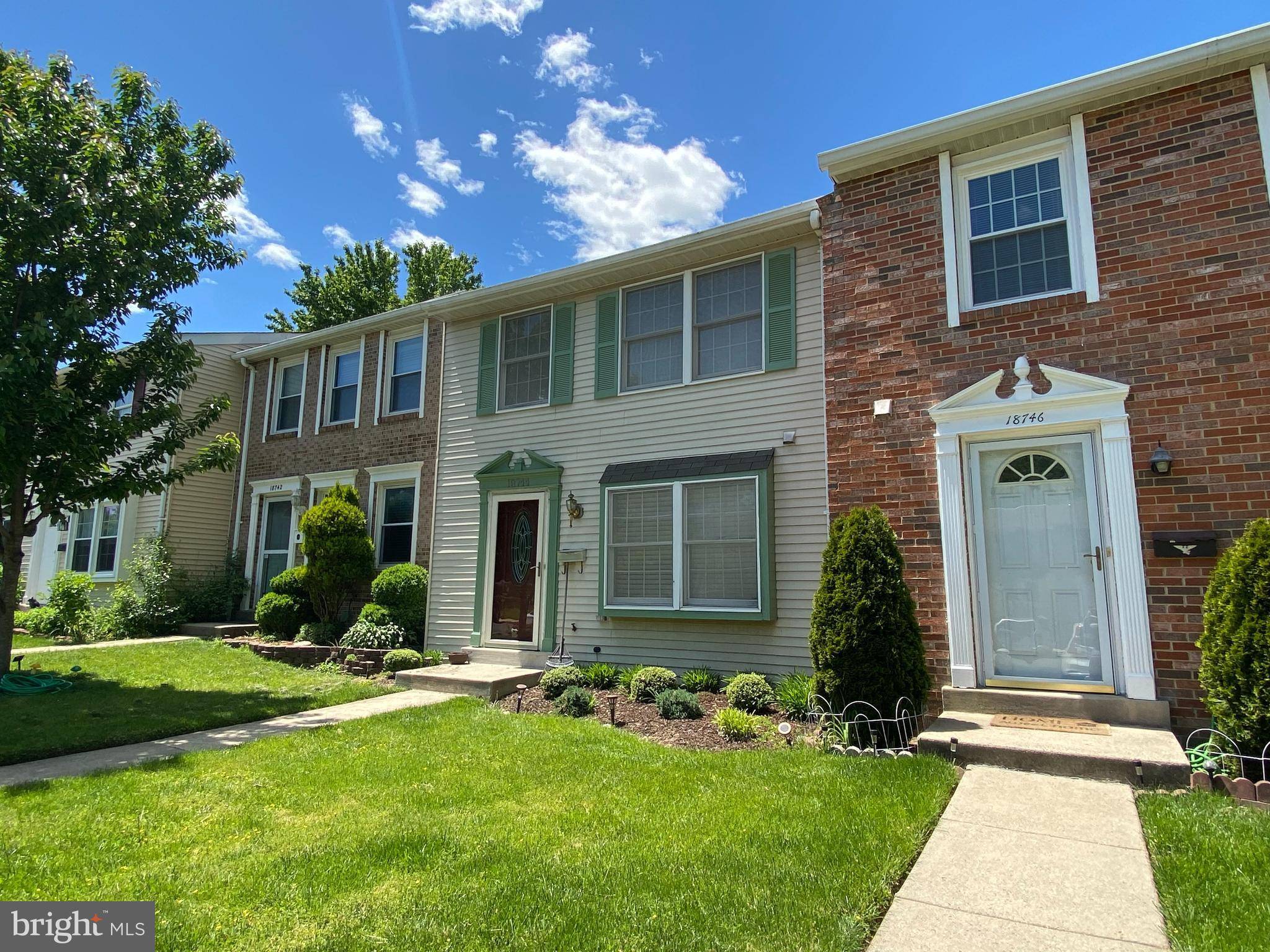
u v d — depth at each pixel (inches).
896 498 260.2
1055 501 240.5
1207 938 103.9
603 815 161.3
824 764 194.2
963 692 233.8
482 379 434.0
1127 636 217.3
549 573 380.2
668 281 372.2
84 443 303.0
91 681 330.0
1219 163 224.8
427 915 115.1
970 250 265.9
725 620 315.3
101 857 138.8
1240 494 208.4
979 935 107.6
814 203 314.7
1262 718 167.9
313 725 253.9
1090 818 151.8
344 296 1019.9
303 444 530.6
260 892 123.7
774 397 329.7
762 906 115.8
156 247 319.3
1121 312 232.7
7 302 291.6
